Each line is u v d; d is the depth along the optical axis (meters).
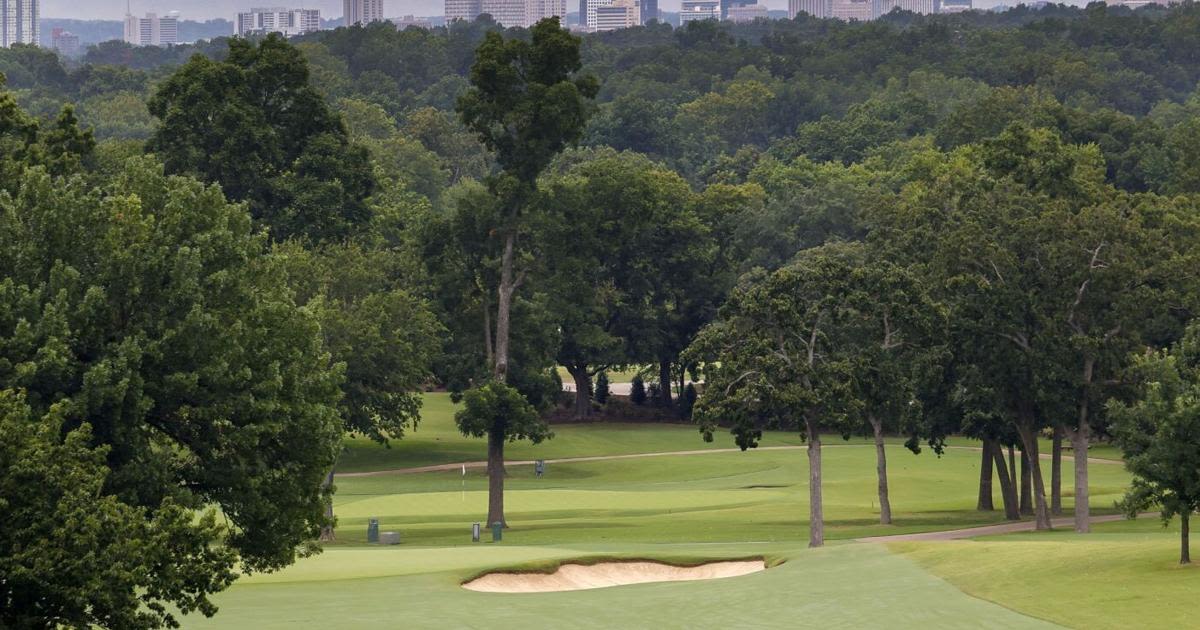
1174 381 78.38
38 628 49.34
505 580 89.62
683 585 85.50
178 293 67.19
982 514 145.38
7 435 49.22
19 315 63.47
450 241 165.38
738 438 118.75
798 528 131.62
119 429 63.47
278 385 69.25
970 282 124.62
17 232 67.81
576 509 152.25
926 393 135.62
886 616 70.75
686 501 158.88
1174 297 122.25
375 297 140.25
